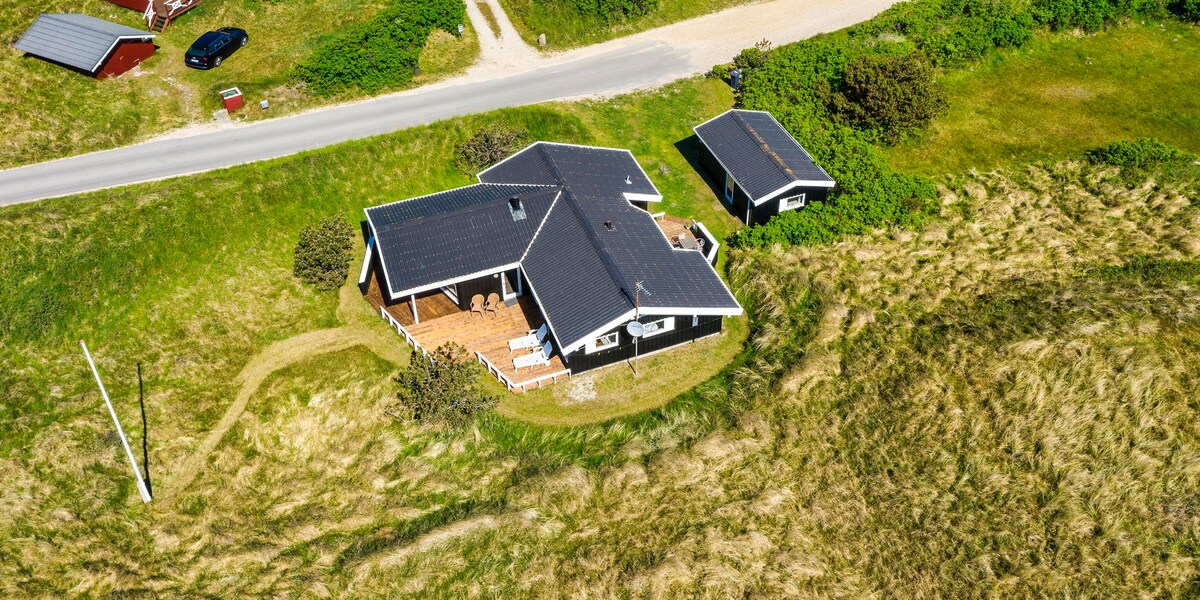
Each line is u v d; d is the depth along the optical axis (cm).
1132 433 3128
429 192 4250
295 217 3975
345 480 3105
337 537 2938
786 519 2962
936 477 3056
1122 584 2745
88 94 4406
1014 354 3397
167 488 3072
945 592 2750
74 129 4238
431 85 4791
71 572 2809
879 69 4588
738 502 3002
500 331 3597
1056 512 2928
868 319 3575
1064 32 5375
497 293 3688
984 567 2789
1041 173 4378
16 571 2800
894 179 4194
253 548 2886
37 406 3250
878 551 2864
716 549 2856
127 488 3055
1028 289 3716
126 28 4606
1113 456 3069
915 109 4534
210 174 3975
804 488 3053
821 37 5209
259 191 3953
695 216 4197
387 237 3556
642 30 5391
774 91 4725
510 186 3938
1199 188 4194
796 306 3669
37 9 4841
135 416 3256
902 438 3175
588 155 4128
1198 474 2991
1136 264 3809
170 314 3584
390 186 4194
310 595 2761
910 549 2861
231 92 4428
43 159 4097
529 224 3694
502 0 5381
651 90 4853
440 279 3450
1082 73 5100
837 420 3244
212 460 3152
